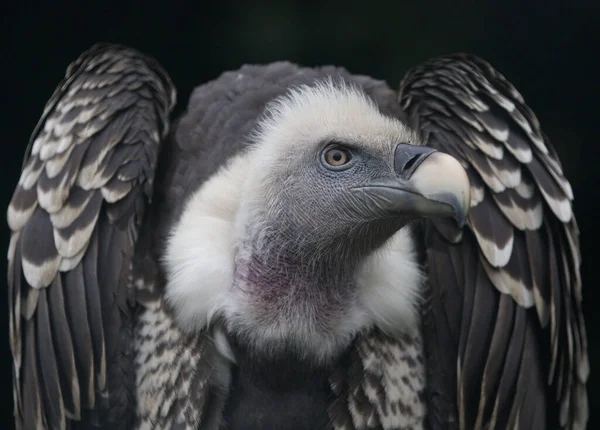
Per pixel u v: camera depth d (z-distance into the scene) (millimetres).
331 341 9406
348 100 9711
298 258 9414
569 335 10344
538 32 15391
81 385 9742
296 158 9445
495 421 9852
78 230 9883
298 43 15586
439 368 9914
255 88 10719
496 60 15484
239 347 9383
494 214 10039
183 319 9438
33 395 10094
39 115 15773
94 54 11227
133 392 9719
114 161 9992
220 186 9617
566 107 15375
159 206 10039
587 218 15242
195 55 15742
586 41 15305
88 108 10422
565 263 10367
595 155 15273
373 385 9570
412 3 15477
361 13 15531
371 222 9367
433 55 15500
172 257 9523
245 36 15656
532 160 10414
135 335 9734
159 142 10195
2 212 15859
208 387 9422
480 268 9938
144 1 15672
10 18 15562
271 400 9438
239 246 9438
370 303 9523
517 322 9914
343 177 9375
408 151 9297
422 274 9883
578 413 10664
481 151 10242
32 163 10539
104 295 9750
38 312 9977
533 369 9969
